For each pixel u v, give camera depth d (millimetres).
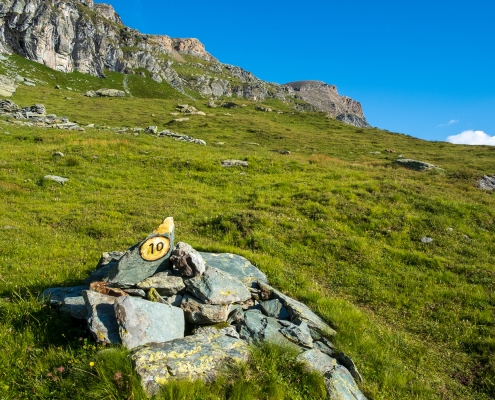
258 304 2092
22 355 1552
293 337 1811
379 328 2223
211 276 1974
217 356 1543
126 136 8172
